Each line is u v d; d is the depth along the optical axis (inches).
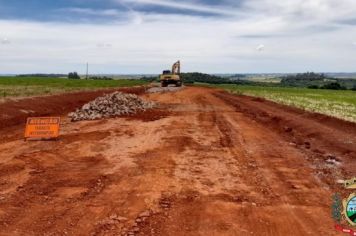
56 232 286.2
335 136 692.1
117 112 1050.7
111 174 448.8
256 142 666.2
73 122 918.4
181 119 976.3
